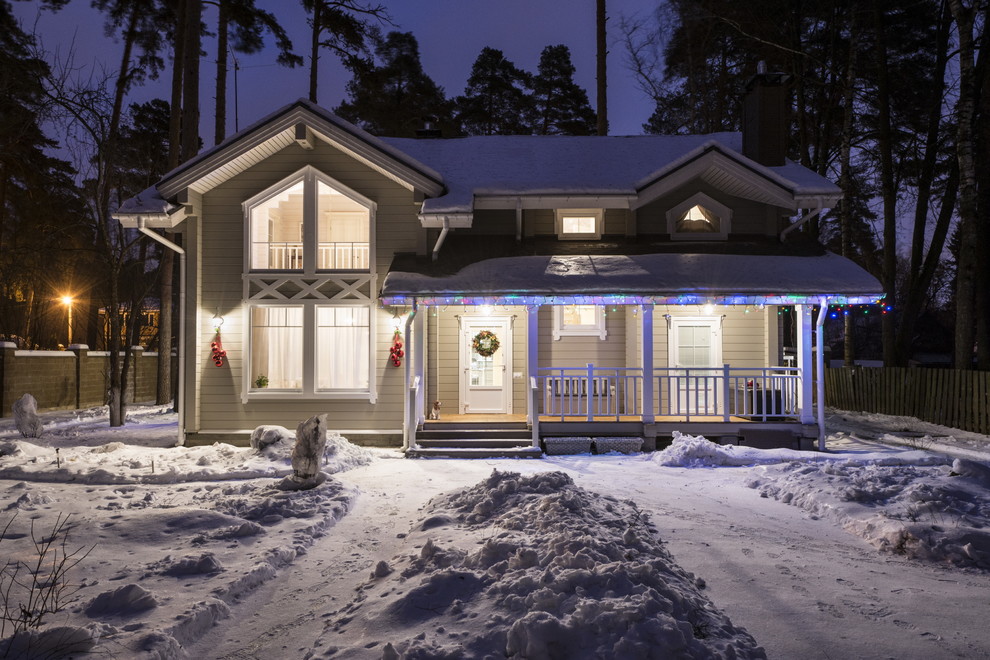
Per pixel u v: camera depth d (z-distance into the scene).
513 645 4.01
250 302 14.59
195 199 14.42
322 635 4.63
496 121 36.09
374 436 14.43
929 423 17.81
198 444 14.34
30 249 23.88
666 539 6.95
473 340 16.08
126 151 24.66
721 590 5.49
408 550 6.27
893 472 9.26
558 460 12.88
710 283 13.60
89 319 38.16
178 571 5.79
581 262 14.52
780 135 16.53
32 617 4.65
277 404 14.56
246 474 10.79
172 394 30.53
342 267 15.14
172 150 20.80
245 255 14.61
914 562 6.40
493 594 4.77
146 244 30.56
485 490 7.90
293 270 14.67
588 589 4.67
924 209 22.67
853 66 21.55
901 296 47.81
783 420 14.42
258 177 14.79
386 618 4.66
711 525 7.66
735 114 28.86
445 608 4.72
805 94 26.05
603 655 3.88
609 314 16.31
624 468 11.85
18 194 30.48
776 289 13.45
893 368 19.81
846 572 6.05
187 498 8.86
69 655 4.02
